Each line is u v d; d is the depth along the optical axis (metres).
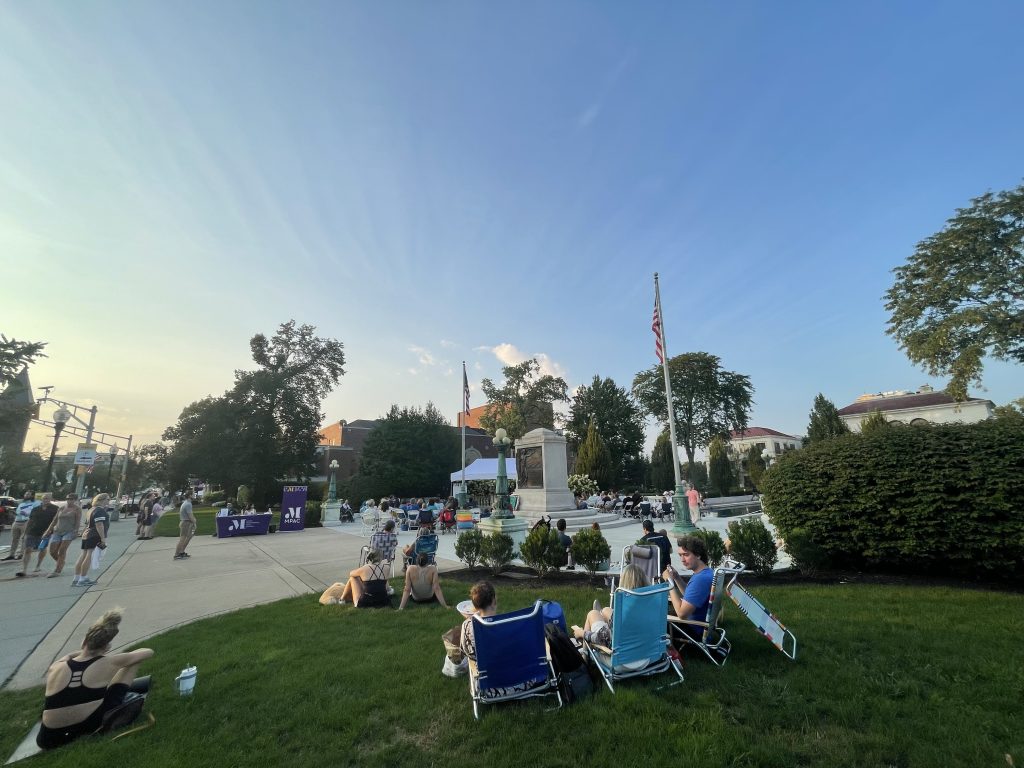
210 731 3.73
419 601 7.36
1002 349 25.30
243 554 14.40
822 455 9.16
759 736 3.33
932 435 8.09
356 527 24.66
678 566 10.15
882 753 3.08
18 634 6.57
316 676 4.69
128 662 3.94
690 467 55.88
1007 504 7.23
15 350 22.27
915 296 27.83
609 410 57.62
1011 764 2.92
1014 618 5.71
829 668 4.41
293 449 41.12
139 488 105.38
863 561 8.83
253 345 41.19
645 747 3.23
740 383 56.97
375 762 3.21
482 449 72.31
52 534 10.58
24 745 3.65
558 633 4.18
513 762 3.14
